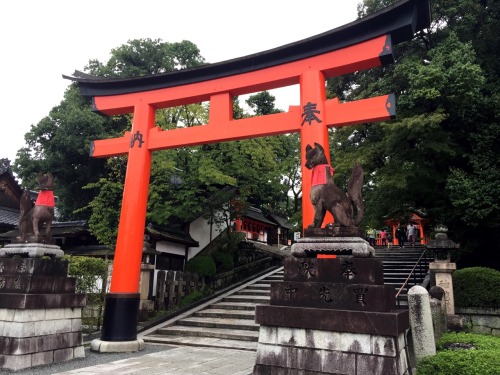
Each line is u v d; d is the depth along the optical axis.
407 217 15.22
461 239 13.97
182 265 18.41
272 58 10.10
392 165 13.23
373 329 5.20
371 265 5.62
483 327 10.56
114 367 7.94
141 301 13.60
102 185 19.42
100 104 12.33
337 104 9.09
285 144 21.81
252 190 19.09
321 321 5.54
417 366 5.77
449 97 12.12
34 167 20.94
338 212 6.08
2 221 21.16
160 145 11.17
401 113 13.44
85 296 9.09
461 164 14.30
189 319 13.30
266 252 23.03
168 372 7.54
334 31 9.20
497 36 14.75
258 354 5.89
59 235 18.38
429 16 9.20
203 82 11.01
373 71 16.56
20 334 7.53
